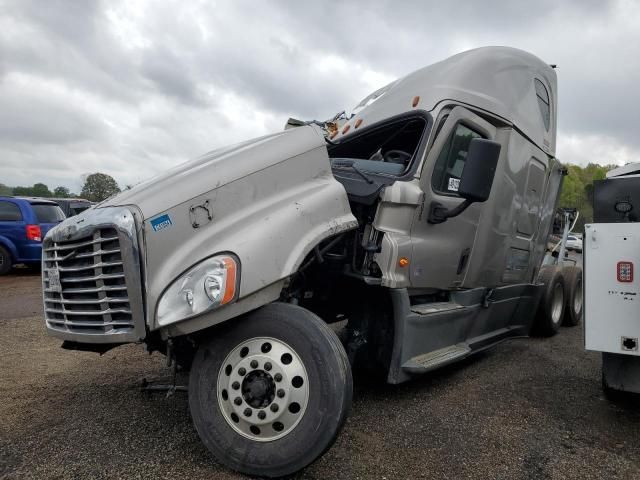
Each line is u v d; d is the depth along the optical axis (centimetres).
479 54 525
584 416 416
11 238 1215
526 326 665
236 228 320
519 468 324
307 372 295
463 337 517
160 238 308
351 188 410
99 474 297
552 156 659
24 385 454
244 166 337
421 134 455
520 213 589
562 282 755
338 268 417
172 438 347
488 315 559
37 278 1188
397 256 405
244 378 304
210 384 312
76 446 334
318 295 443
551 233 709
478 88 502
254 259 309
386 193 405
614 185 397
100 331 315
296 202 342
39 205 1273
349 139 513
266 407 296
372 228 407
